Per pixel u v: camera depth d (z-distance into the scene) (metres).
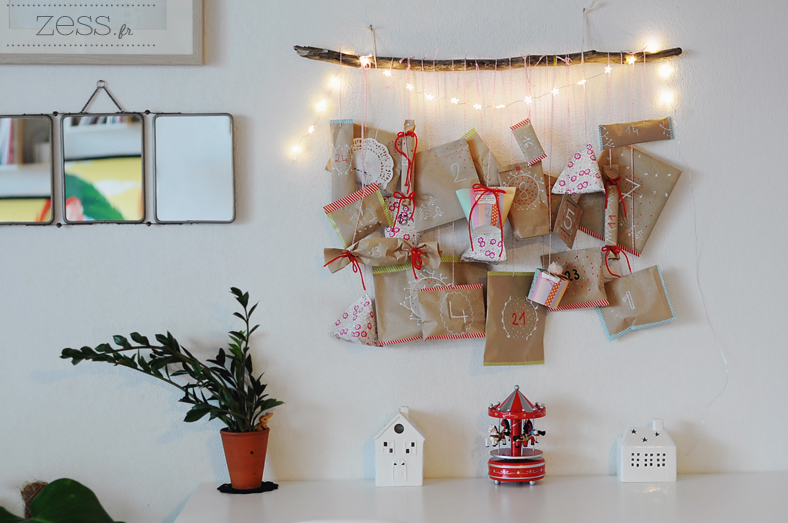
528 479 1.68
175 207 1.75
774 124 1.83
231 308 1.77
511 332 1.78
